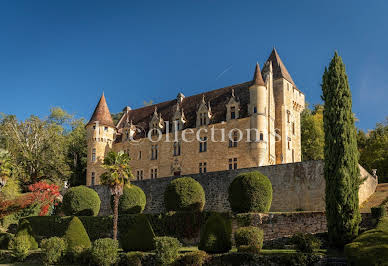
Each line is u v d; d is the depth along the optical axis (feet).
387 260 61.72
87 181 176.96
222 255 80.48
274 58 172.96
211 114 161.07
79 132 220.43
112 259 91.20
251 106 149.89
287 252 78.89
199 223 104.94
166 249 84.69
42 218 132.67
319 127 199.62
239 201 100.78
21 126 187.21
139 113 193.47
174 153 166.09
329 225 81.87
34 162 182.50
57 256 98.84
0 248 120.78
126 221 116.98
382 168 169.37
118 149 183.62
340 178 82.07
